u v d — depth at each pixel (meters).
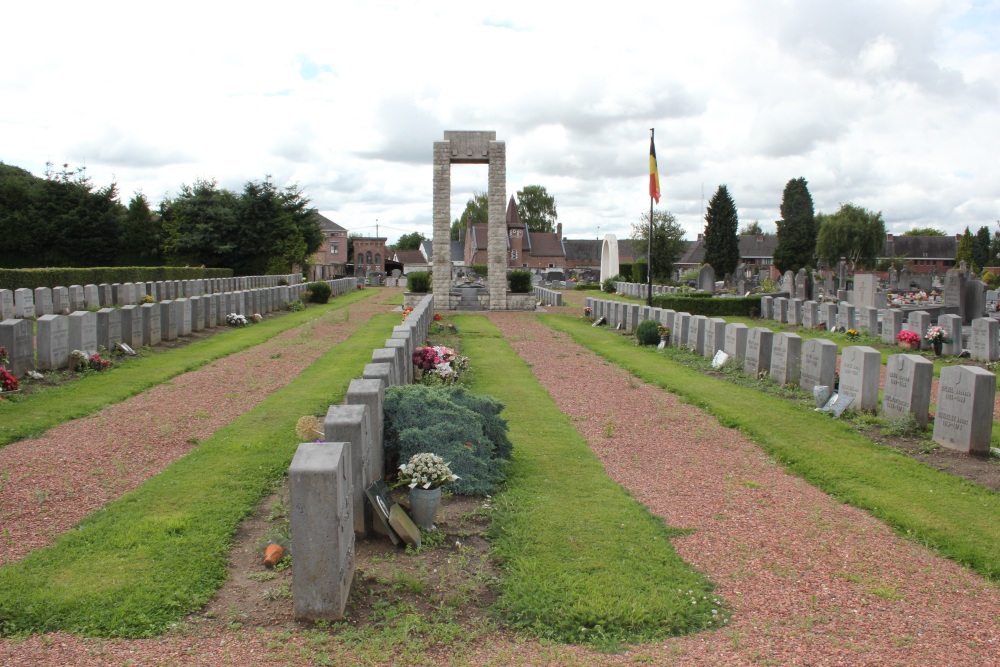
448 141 37.97
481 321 31.69
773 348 15.83
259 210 56.88
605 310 30.23
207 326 25.98
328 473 5.43
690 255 99.00
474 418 9.06
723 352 18.31
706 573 6.63
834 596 6.20
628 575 6.43
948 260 105.56
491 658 5.17
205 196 56.25
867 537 7.52
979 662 5.20
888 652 5.30
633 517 7.87
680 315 21.75
